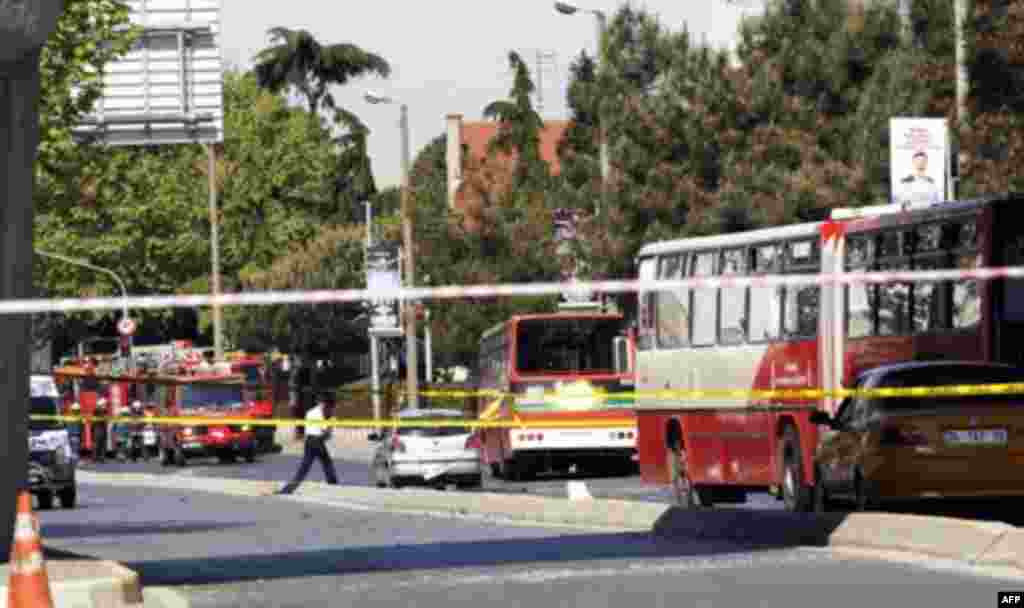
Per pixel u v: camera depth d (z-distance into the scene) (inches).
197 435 6392.7
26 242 1763.0
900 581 1501.0
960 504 2146.9
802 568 1637.6
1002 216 2372.0
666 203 4778.5
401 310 5895.7
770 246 2714.1
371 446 6820.9
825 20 4729.3
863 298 2534.5
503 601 1472.7
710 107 4741.6
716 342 2819.9
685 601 1419.8
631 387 4180.6
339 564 1916.8
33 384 3818.9
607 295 4886.8
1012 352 2361.0
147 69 3932.1
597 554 1888.5
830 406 2495.1
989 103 3907.5
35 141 1756.9
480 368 4985.2
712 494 2960.1
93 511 3506.4
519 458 4222.4
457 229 6033.5
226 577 1823.3
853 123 4613.7
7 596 1411.2
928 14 4475.9
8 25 1617.9
